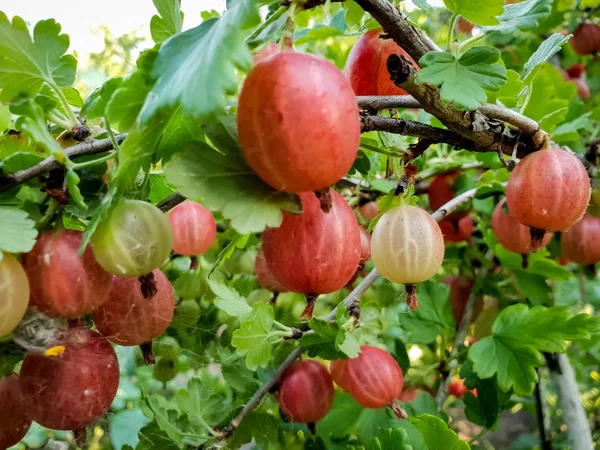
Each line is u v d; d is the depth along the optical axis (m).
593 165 0.18
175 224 0.15
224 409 0.17
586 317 0.16
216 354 0.20
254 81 0.07
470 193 0.18
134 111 0.08
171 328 0.19
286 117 0.07
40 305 0.09
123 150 0.07
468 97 0.09
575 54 0.28
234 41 0.07
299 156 0.07
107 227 0.08
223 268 0.21
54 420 0.09
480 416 0.19
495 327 0.17
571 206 0.11
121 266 0.08
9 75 0.10
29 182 0.09
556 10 0.25
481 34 0.11
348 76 0.13
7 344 0.09
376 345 0.17
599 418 0.26
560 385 0.20
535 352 0.16
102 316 0.10
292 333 0.15
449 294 0.22
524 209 0.11
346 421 0.18
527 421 0.36
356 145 0.07
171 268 0.21
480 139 0.11
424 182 0.22
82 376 0.09
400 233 0.11
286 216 0.08
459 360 0.21
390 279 0.11
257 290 0.21
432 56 0.09
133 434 0.21
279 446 0.17
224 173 0.08
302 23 0.21
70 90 0.12
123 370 0.23
